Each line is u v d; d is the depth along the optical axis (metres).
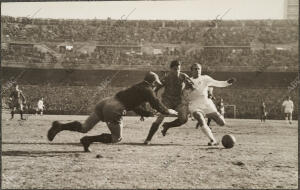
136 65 37.97
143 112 8.07
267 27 37.44
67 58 38.25
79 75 37.91
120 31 39.38
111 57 38.25
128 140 10.59
